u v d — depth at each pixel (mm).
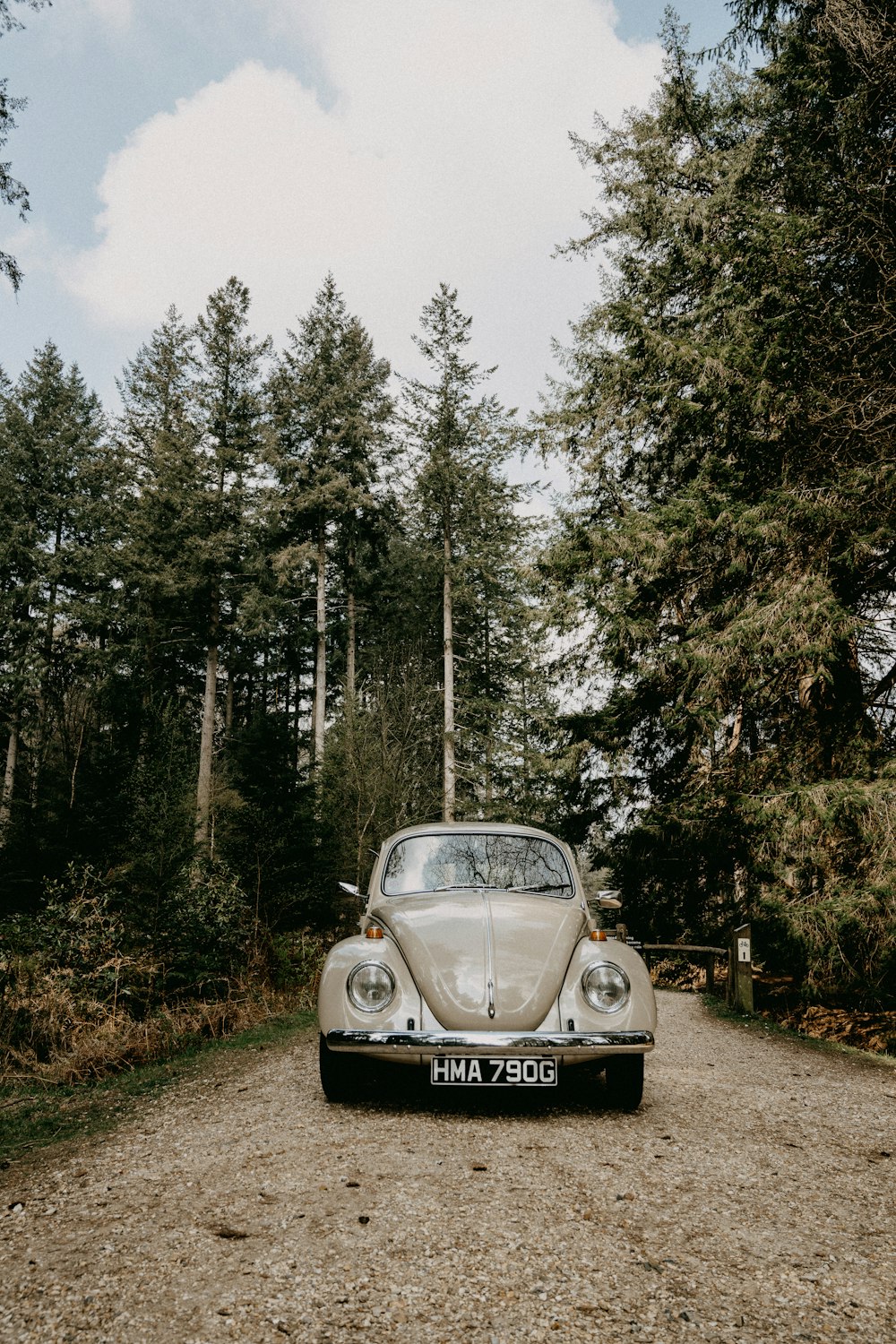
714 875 11914
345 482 32688
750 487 10812
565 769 15430
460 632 35469
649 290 15289
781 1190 3666
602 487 16062
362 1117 4684
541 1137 4344
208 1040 7973
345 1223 3168
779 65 10781
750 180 13328
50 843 10672
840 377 9727
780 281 10188
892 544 9625
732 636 9625
